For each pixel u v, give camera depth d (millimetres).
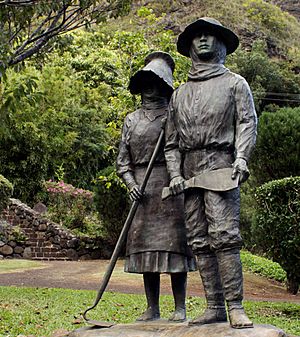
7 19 8695
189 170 4430
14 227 18359
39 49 9195
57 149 22547
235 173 4105
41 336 6168
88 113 25141
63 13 8930
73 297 9711
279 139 14516
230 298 4055
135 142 4996
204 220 4344
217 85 4391
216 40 4512
